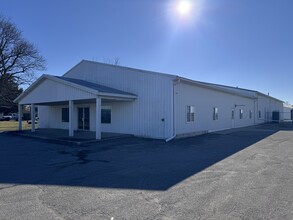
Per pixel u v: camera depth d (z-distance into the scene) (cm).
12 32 3938
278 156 1069
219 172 795
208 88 2244
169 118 1725
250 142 1552
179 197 568
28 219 458
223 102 2580
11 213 486
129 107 1938
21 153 1187
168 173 792
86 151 1234
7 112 7238
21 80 4091
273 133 2152
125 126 1959
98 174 786
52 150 1270
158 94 1783
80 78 2350
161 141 1609
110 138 1694
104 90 1780
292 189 619
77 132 2156
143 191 614
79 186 659
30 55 4134
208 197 566
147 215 472
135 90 1903
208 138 1766
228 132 2244
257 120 3681
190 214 475
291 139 1703
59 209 504
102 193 601
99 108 1648
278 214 473
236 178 721
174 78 1711
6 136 1994
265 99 4112
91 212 488
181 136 1820
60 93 1902
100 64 2172
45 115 2809
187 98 1922
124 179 726
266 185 652
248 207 507
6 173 805
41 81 2089
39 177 754
